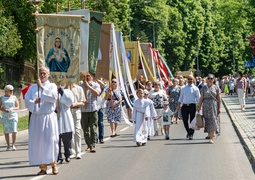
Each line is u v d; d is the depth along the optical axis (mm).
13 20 38906
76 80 17328
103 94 24031
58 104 16109
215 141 22000
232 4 59281
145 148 20000
